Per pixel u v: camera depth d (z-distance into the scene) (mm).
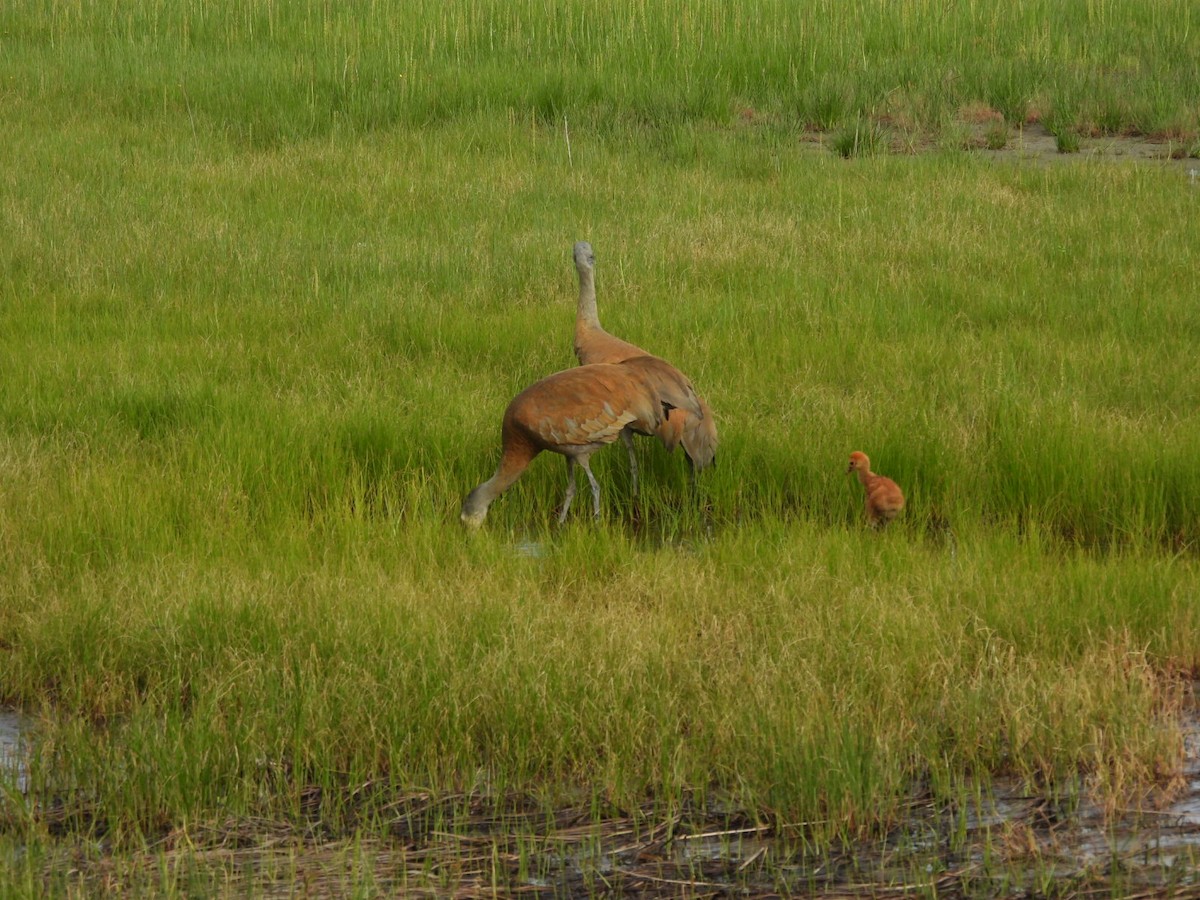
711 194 49000
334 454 27953
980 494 26609
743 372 32094
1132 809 16312
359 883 14742
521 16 73938
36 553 23484
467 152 54969
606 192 49094
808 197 48375
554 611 21062
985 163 53531
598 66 65625
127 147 54719
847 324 35438
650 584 22781
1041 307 37000
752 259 41375
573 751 17344
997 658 18922
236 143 56906
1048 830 15945
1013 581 21891
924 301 37406
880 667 18844
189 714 18812
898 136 59219
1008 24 71875
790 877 15117
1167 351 33406
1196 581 22047
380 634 20078
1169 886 14547
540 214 46188
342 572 22578
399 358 33719
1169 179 50031
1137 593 21375
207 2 77750
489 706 17953
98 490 25625
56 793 16891
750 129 59812
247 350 34156
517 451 25625
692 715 18094
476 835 16062
